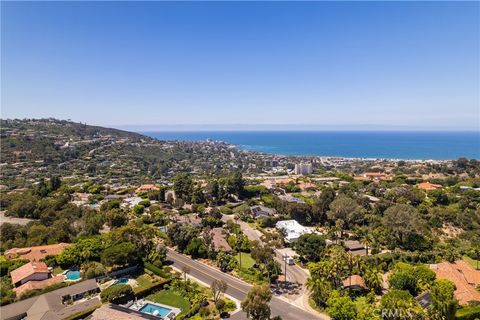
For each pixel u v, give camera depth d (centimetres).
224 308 6188
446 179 17738
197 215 12800
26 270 7300
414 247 9494
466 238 10388
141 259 8119
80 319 5719
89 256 8162
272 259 7762
